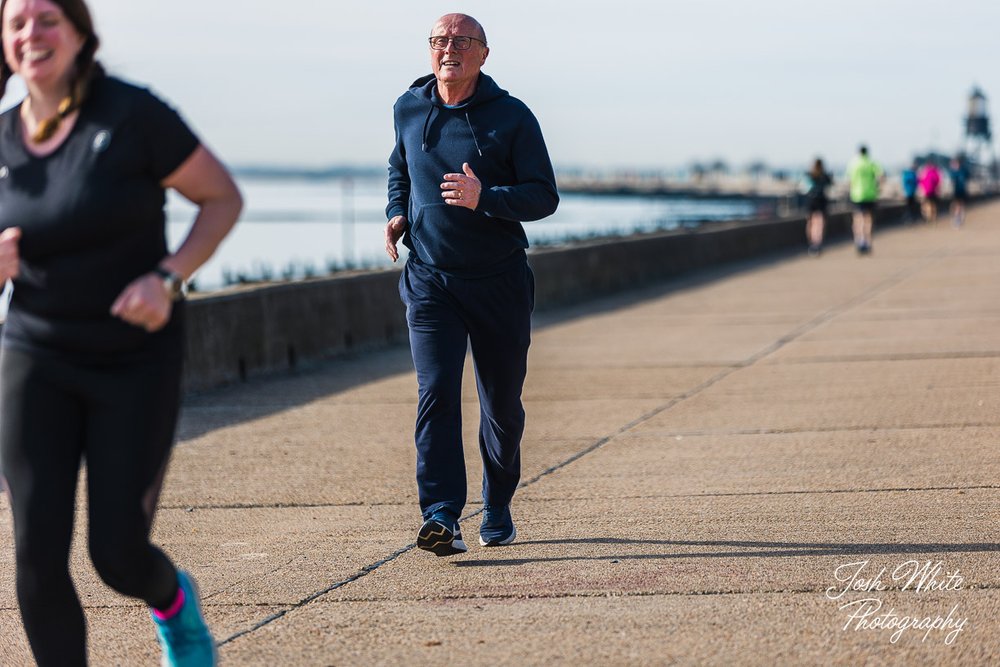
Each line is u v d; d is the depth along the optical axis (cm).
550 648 564
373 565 719
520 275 709
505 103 699
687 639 570
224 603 652
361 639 586
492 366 716
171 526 833
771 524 778
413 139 705
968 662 532
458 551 707
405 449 1076
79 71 439
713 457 1002
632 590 648
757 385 1367
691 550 723
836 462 959
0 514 878
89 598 670
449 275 700
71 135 438
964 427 1079
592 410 1253
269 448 1091
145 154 438
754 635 572
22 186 438
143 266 443
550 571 690
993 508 801
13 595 684
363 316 1788
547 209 690
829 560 691
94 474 437
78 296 435
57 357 439
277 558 744
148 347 445
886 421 1121
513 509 850
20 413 439
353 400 1349
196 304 1418
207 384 1430
